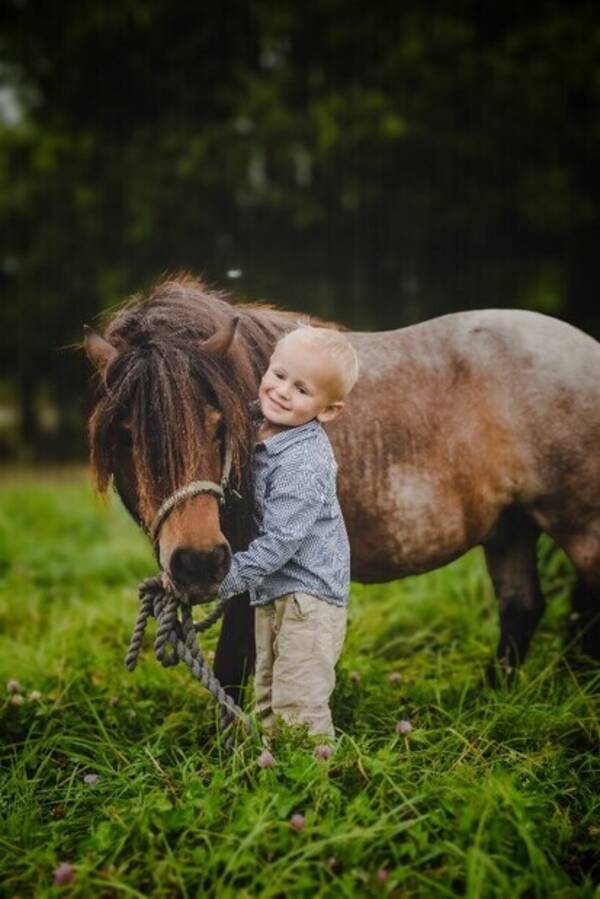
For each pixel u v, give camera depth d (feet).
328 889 6.54
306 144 46.47
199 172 47.34
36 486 34.96
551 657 11.69
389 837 6.97
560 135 44.34
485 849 7.04
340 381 8.17
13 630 15.97
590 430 9.75
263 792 7.43
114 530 24.22
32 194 53.98
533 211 43.50
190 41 48.60
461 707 9.99
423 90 44.86
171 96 49.70
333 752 7.93
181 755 9.16
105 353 8.21
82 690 11.02
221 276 50.03
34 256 55.31
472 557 16.61
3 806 8.36
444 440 9.66
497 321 10.09
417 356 9.86
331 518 8.37
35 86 54.19
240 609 9.37
